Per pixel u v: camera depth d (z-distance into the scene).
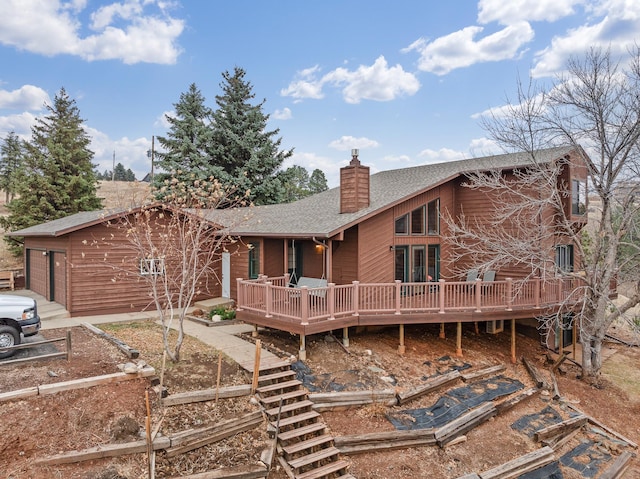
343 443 7.34
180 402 7.10
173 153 27.95
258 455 6.52
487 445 8.15
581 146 12.66
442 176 14.58
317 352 10.43
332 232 11.18
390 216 13.41
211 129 28.78
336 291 10.63
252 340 10.70
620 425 9.92
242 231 14.27
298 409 7.84
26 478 5.11
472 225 15.10
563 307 12.95
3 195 55.19
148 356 8.78
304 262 14.81
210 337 10.72
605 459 8.38
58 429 5.93
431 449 7.74
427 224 14.57
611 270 12.15
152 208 12.95
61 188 22.94
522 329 14.94
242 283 11.39
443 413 8.69
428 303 11.59
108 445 5.84
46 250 15.17
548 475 7.55
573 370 12.77
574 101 11.97
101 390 6.90
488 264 12.44
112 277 13.27
